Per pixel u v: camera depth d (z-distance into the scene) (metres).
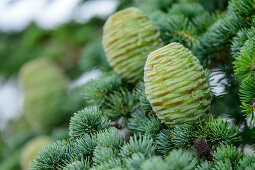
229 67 0.59
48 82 1.01
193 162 0.43
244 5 0.53
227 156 0.45
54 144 0.50
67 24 1.28
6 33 1.45
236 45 0.52
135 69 0.56
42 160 0.49
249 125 0.55
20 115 1.47
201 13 0.64
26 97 1.00
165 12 0.71
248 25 0.54
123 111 0.55
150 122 0.51
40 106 0.96
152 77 0.48
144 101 0.52
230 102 0.57
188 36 0.59
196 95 0.48
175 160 0.42
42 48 1.36
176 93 0.47
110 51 0.56
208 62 0.59
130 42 0.55
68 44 1.29
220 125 0.48
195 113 0.48
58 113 0.94
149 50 0.55
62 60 1.30
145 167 0.42
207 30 0.60
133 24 0.55
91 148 0.49
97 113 0.51
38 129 0.98
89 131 0.50
